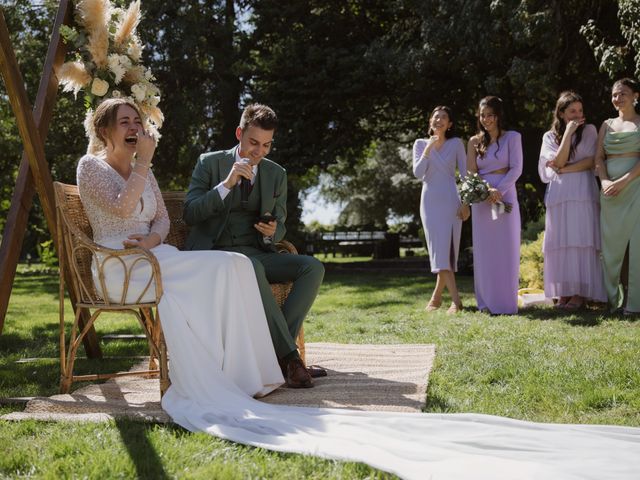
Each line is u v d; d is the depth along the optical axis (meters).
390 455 2.42
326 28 16.02
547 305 6.99
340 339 5.40
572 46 11.02
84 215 3.79
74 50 4.45
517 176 6.58
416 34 14.67
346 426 2.78
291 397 3.41
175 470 2.31
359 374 3.96
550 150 6.59
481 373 3.86
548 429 2.71
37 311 8.38
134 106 3.70
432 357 4.35
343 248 28.34
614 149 6.13
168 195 4.34
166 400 3.15
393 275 13.67
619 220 6.06
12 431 2.81
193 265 3.40
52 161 15.48
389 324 6.11
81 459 2.40
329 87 15.25
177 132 15.68
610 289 6.20
